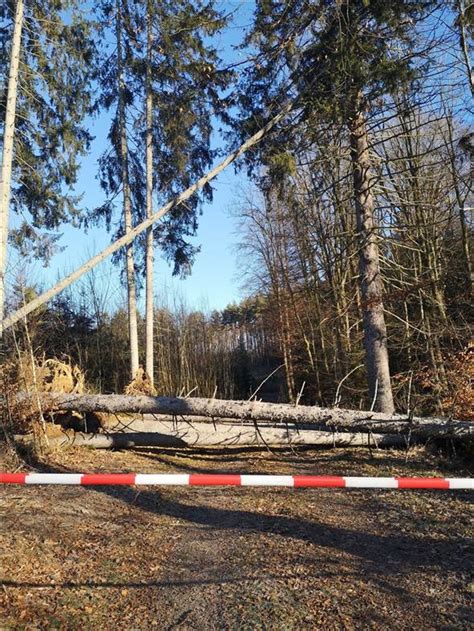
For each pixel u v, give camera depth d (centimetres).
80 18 1338
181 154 1670
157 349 2727
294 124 1232
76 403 1044
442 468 887
